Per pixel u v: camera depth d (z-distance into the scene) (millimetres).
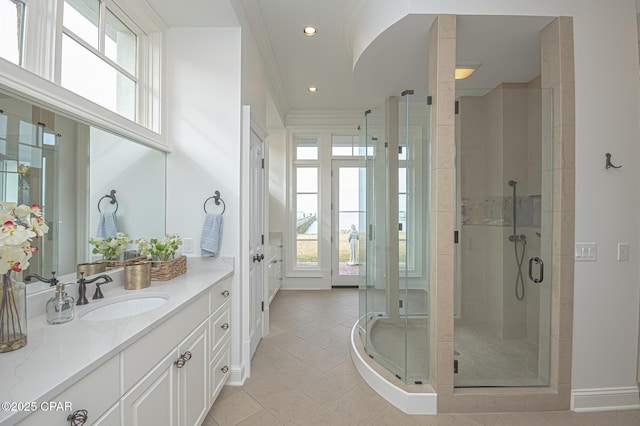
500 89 2486
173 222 2219
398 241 2635
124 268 1657
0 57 1053
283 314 3719
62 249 1431
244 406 1927
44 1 1296
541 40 2000
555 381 1916
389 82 2791
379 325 2738
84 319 1255
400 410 1900
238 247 2217
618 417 1836
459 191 2506
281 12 2447
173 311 1306
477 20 1864
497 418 1826
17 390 719
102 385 917
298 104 4582
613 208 1905
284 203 4875
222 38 2227
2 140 1139
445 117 1823
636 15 1903
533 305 2418
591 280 1900
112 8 1798
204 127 2223
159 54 2129
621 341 1912
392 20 1899
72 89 1508
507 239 2510
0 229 923
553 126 1942
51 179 1366
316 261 5004
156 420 1204
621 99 1897
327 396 2041
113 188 1749
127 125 1754
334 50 3023
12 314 932
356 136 5000
